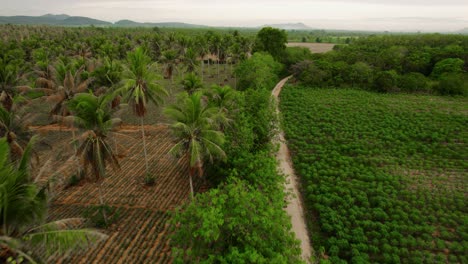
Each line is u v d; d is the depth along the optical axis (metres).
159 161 36.66
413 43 100.94
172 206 27.73
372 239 23.58
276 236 16.84
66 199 28.64
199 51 82.19
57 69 31.56
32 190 12.42
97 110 21.41
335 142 41.12
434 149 38.03
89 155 22.27
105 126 22.03
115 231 23.98
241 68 69.25
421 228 23.66
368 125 46.44
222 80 84.44
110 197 29.05
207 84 78.12
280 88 77.75
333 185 30.41
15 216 12.28
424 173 33.03
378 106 56.28
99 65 45.97
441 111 52.38
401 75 75.50
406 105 56.66
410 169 33.91
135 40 105.62
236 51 84.38
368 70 73.25
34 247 12.42
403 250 21.67
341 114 51.47
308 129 46.19
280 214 18.05
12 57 67.50
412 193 28.84
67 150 36.56
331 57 89.56
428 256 21.22
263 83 65.44
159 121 49.47
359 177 31.97
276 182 24.58
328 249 22.62
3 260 11.68
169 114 23.81
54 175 15.14
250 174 25.34
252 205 17.25
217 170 30.38
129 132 45.22
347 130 45.19
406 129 44.84
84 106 20.97
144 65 27.11
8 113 22.77
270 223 16.16
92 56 80.69
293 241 16.61
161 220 25.52
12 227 12.30
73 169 33.38
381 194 28.66
